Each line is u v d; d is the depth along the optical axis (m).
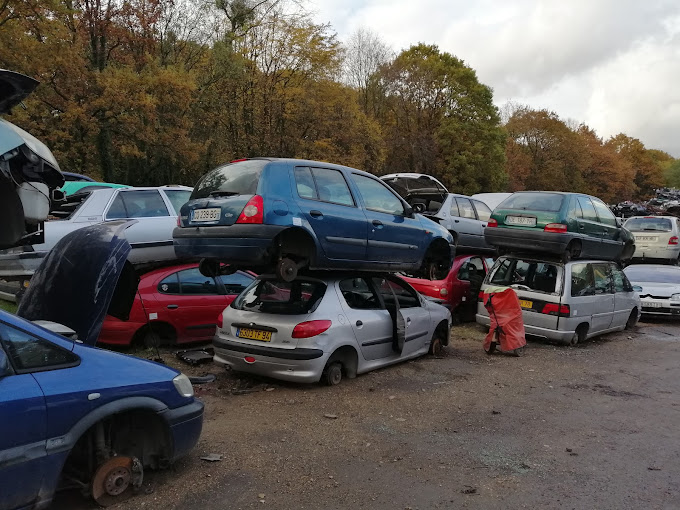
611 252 11.14
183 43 31.91
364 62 48.97
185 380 4.20
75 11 22.52
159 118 26.34
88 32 26.00
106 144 26.53
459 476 4.43
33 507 3.25
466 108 46.88
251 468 4.45
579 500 4.08
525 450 5.03
